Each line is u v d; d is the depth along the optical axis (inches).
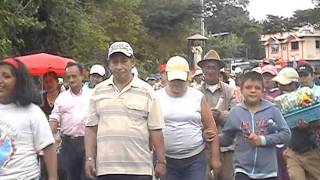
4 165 100.1
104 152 120.9
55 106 170.2
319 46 1902.1
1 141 100.3
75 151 168.4
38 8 408.8
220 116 161.0
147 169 122.1
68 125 168.4
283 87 183.6
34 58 229.5
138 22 836.6
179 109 141.3
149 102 122.6
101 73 240.8
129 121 120.8
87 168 125.6
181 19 1024.9
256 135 131.0
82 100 169.5
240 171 134.6
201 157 144.0
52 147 106.4
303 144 161.0
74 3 456.4
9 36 377.4
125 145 120.1
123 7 767.1
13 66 103.0
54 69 224.4
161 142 124.0
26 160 102.3
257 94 134.3
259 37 2112.5
